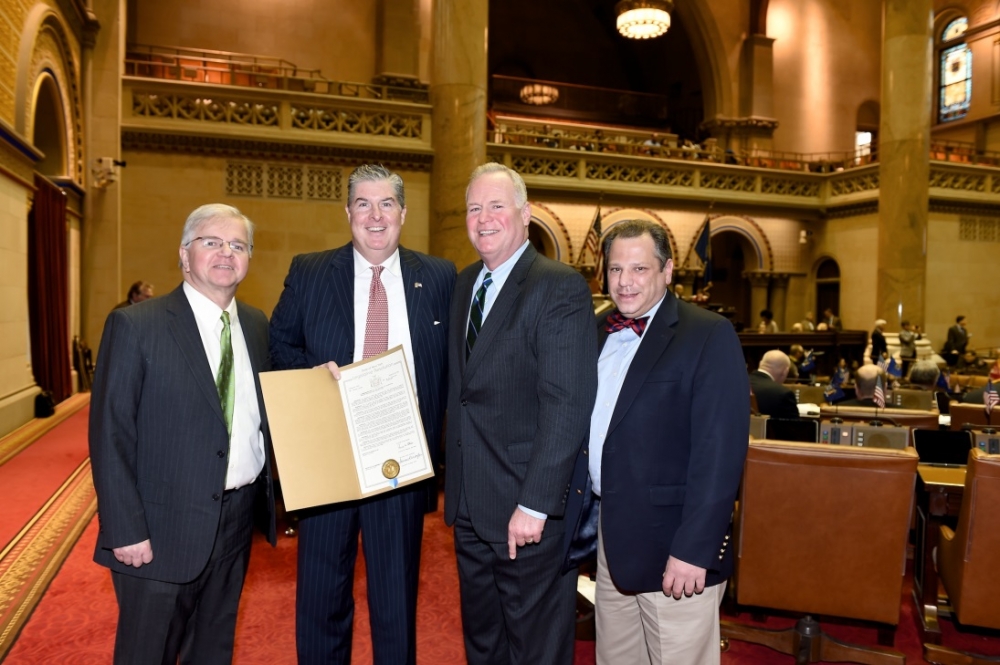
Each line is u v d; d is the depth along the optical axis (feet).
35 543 13.74
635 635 7.89
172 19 49.93
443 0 35.65
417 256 8.17
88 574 12.26
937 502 10.14
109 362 6.55
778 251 56.75
